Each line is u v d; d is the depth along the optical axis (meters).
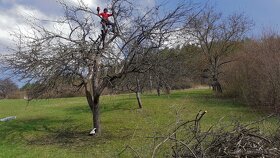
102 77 19.30
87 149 16.25
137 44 18.56
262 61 27.89
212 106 29.66
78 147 16.83
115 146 16.25
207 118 22.59
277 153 8.63
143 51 18.61
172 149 9.62
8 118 27.30
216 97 37.97
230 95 37.38
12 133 21.02
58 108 33.88
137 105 30.80
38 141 18.64
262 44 30.58
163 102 32.22
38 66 17.45
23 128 22.67
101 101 34.88
